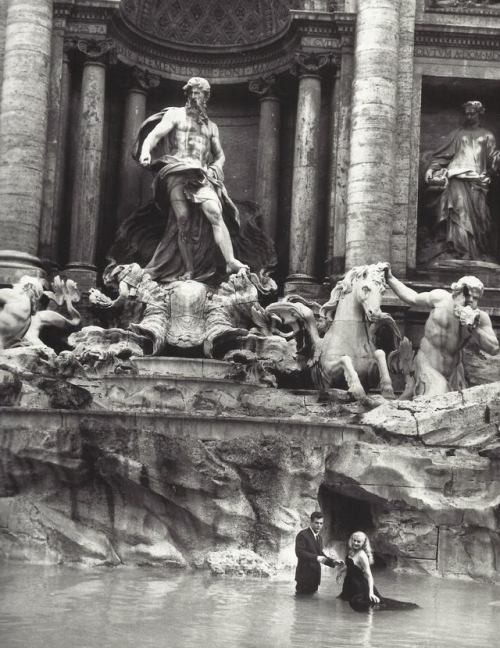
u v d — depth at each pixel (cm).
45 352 2227
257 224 2811
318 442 1784
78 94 2827
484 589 1599
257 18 3006
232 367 2325
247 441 1733
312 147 2775
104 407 2056
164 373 2316
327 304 2259
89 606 1291
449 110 2925
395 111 2722
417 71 2816
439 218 2777
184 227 2602
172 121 2648
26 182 2628
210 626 1198
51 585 1450
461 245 2764
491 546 1691
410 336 2645
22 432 1731
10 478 1738
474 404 1873
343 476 1773
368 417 1895
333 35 2803
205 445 1723
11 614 1221
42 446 1716
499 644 1176
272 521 1702
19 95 2653
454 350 2191
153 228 2742
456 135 2833
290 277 2723
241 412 2080
